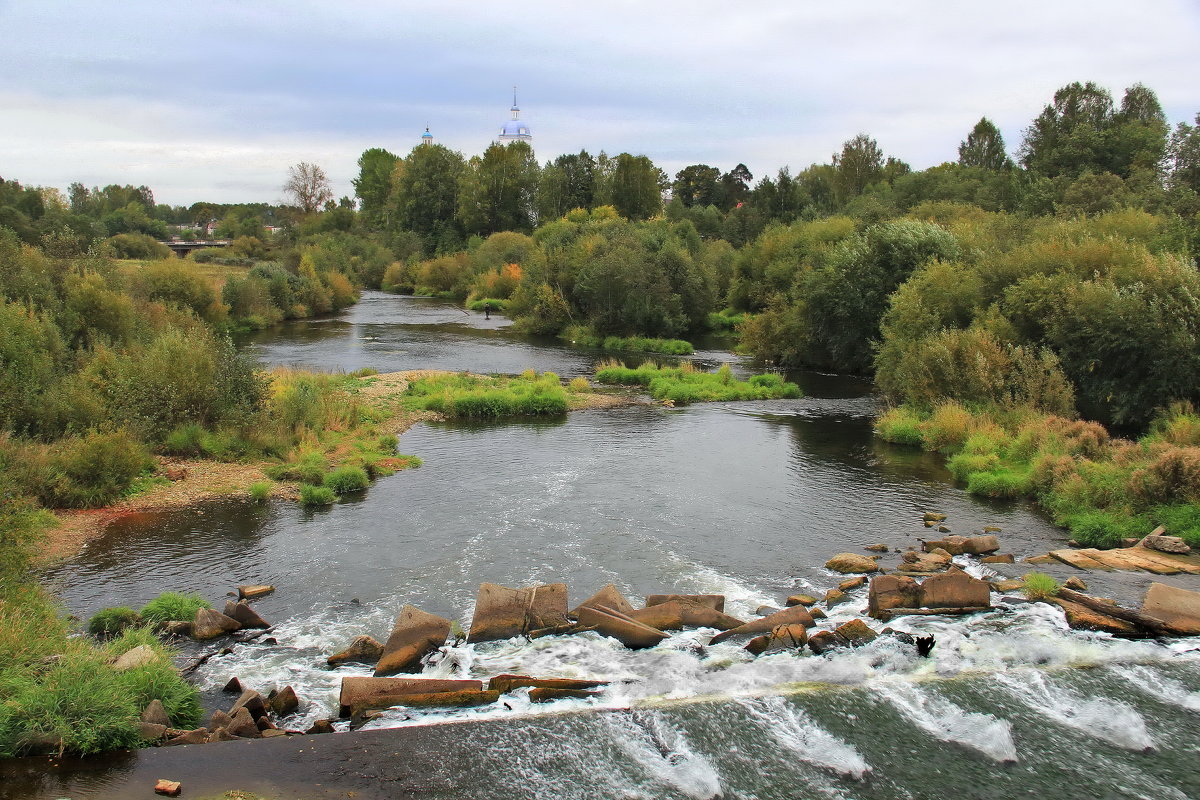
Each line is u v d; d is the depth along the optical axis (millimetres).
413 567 17375
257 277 75125
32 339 27906
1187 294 25891
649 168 118812
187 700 11539
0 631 11742
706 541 19109
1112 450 22875
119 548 18344
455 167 134250
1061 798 9828
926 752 10719
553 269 70375
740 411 36281
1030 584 15523
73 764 9812
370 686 11773
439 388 38781
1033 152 76250
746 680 12438
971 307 34594
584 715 11445
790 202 101812
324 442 28156
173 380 27359
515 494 22891
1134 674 12625
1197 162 49375
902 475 25094
